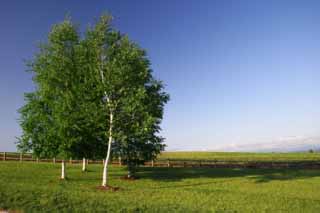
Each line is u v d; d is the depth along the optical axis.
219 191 30.62
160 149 39.12
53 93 34.44
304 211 22.05
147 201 21.69
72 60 35.38
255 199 26.05
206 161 60.84
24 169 44.34
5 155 56.41
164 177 42.00
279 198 26.97
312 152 115.81
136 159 39.22
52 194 18.38
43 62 35.44
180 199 24.70
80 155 34.88
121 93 30.73
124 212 15.66
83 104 31.86
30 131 34.53
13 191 17.89
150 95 35.72
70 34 35.41
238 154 102.00
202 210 19.09
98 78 30.56
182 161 60.41
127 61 30.44
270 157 87.12
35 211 14.15
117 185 33.19
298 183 39.00
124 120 31.09
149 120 30.30
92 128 33.00
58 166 51.06
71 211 14.70
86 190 26.38
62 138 33.00
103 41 31.14
